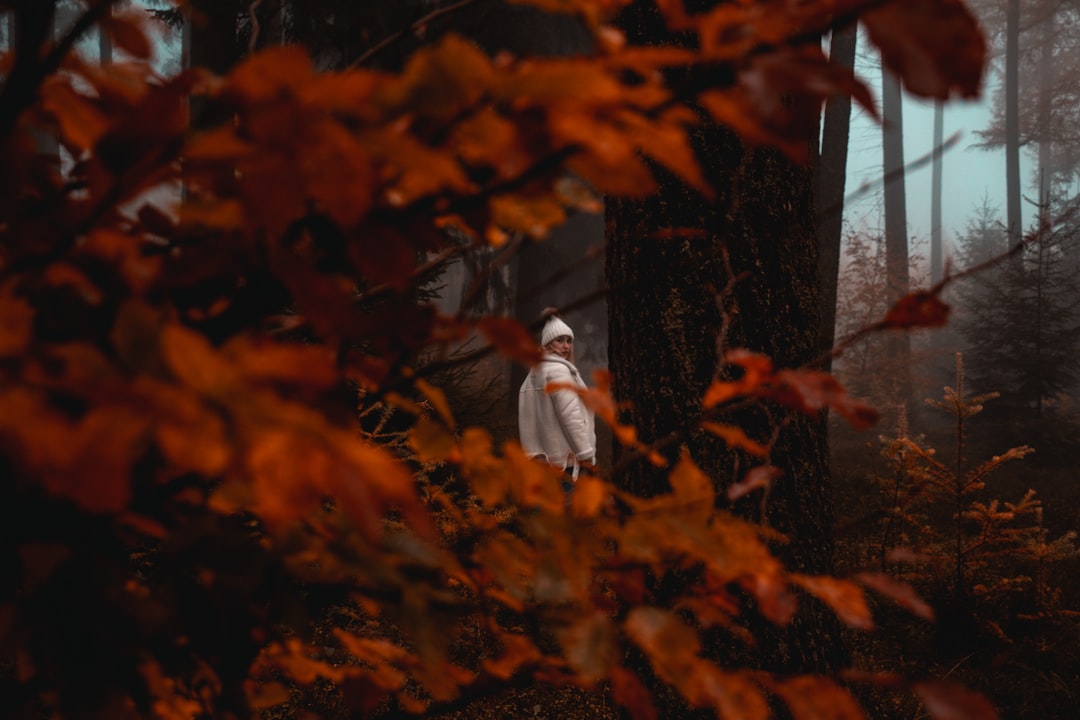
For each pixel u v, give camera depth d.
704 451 2.15
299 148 0.31
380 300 0.61
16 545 0.45
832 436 12.87
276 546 0.47
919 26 0.32
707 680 0.44
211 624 0.49
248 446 0.27
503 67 0.37
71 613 0.42
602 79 0.31
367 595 0.48
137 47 0.54
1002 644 3.90
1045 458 12.73
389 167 0.40
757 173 2.17
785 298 2.22
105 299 0.42
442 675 0.62
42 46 0.41
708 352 2.19
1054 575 4.96
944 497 4.36
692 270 2.17
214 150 0.32
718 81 0.35
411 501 0.28
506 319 0.47
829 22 0.34
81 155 0.52
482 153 0.40
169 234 0.53
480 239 0.49
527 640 0.61
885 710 2.88
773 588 0.48
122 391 0.26
